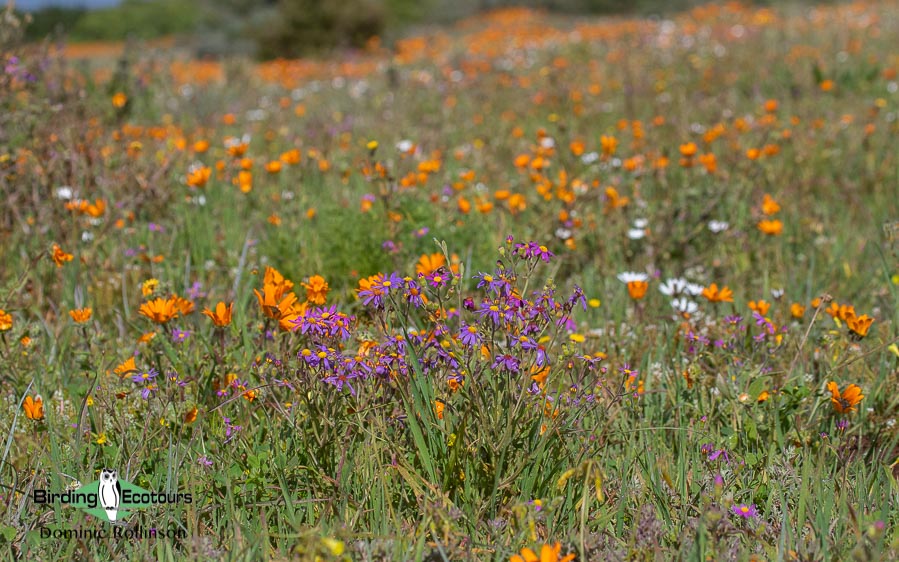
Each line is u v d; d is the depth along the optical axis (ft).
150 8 123.13
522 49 44.98
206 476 8.16
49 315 12.46
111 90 26.14
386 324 8.18
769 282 13.93
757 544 7.39
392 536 7.11
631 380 9.62
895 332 11.55
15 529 7.14
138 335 11.76
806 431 9.02
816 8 53.16
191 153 20.38
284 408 8.73
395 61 40.32
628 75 31.40
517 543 7.18
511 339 7.67
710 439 8.88
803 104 26.12
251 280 12.49
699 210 15.65
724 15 49.34
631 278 12.24
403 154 18.60
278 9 63.57
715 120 23.52
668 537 7.48
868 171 19.26
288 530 7.60
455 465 7.85
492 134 24.67
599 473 6.99
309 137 23.26
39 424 8.61
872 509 7.93
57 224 14.17
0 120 15.88
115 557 7.15
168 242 15.17
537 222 15.17
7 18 17.04
